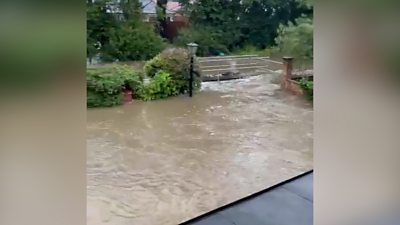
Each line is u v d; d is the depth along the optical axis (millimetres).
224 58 9180
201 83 8070
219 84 8453
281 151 4051
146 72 7340
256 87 8000
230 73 9016
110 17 8562
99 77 6410
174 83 7367
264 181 3188
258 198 2830
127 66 7578
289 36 7996
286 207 2643
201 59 8711
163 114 5891
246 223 2439
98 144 4262
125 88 6871
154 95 7121
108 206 2691
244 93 7434
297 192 2914
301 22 7965
